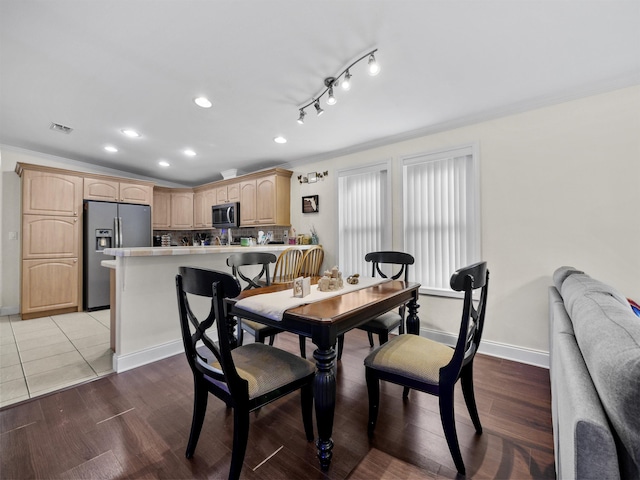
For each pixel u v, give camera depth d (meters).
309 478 1.27
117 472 1.31
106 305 4.26
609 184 2.14
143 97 2.37
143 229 4.70
